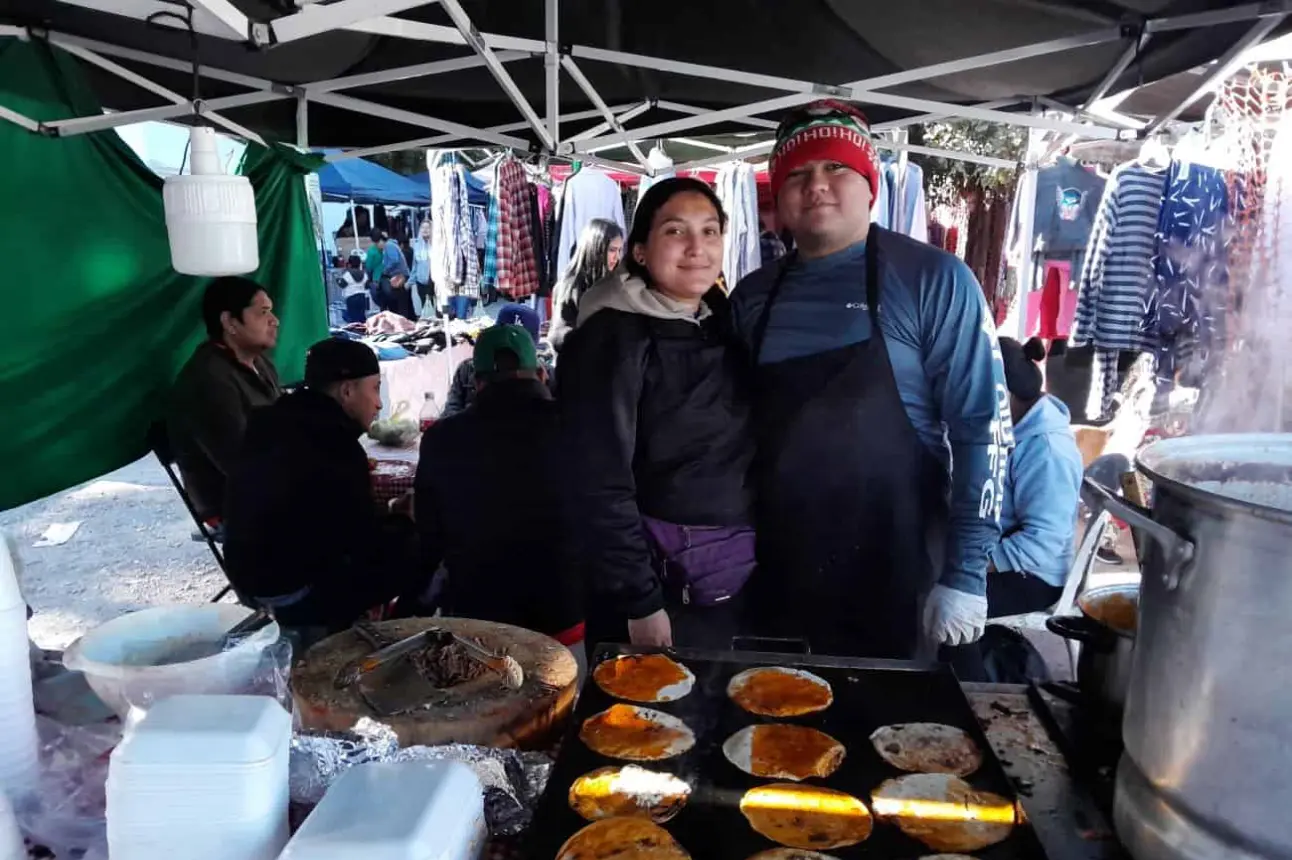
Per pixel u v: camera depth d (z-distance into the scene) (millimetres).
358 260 8781
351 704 1120
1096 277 3383
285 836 789
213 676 1007
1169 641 841
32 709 963
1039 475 2730
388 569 2555
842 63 2811
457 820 776
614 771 1135
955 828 1027
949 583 1729
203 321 3285
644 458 1716
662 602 1683
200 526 3215
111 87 2869
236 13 1562
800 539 1759
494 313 9125
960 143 5664
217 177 1746
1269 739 754
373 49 2736
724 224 1704
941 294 1682
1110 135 3219
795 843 1012
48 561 4715
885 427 1713
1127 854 980
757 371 1799
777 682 1345
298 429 2354
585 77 3139
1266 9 1947
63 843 888
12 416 2395
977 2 2150
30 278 2418
